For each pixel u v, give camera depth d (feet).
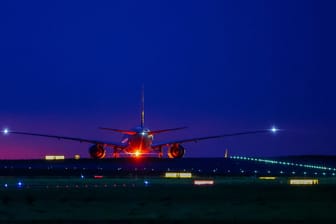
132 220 171.63
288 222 167.73
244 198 213.66
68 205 199.52
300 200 208.64
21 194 226.38
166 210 188.55
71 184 273.54
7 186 264.31
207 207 194.49
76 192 231.50
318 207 192.95
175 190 236.84
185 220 170.81
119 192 231.09
